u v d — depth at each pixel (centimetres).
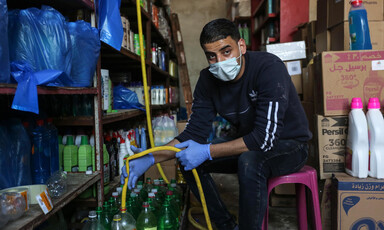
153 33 372
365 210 154
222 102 157
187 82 539
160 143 274
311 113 208
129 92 256
